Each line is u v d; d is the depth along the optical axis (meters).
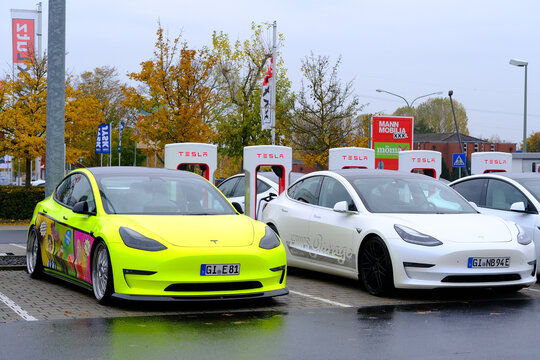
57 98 11.29
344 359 5.30
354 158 15.83
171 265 7.04
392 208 9.05
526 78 42.69
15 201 23.19
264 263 7.40
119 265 7.16
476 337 6.11
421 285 7.98
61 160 11.34
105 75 65.56
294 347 5.67
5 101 24.91
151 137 26.64
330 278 10.12
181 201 8.30
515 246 8.22
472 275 7.98
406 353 5.50
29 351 5.42
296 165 81.62
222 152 33.31
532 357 5.41
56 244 8.82
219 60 33.19
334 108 29.19
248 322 6.69
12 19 30.69
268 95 29.31
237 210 8.62
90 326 6.39
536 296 8.59
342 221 9.18
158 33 26.42
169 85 26.31
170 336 6.00
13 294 8.23
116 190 8.26
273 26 29.38
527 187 10.41
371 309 7.52
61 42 11.29
